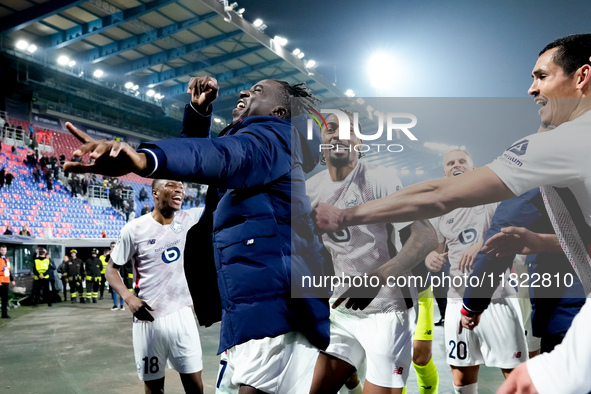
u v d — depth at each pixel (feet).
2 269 30.81
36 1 56.44
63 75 69.67
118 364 16.89
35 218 53.67
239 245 4.96
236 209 5.04
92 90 75.56
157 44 68.74
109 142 3.30
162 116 85.10
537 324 6.61
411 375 14.32
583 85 5.10
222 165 4.17
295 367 5.23
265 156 4.74
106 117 80.59
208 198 5.54
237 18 59.93
